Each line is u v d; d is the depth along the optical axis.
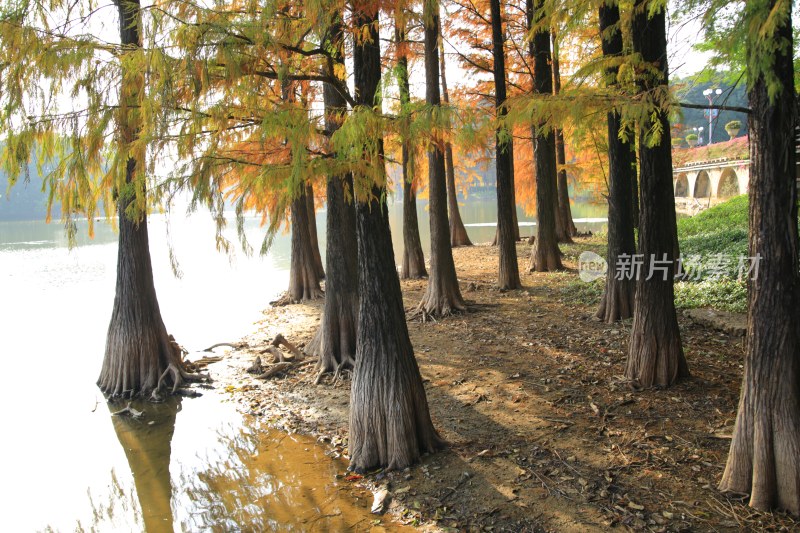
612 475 4.37
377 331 4.91
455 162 21.28
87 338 11.08
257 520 4.38
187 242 32.94
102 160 4.62
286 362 8.28
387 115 3.56
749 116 3.70
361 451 5.02
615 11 7.54
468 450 5.02
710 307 8.43
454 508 4.18
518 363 7.31
